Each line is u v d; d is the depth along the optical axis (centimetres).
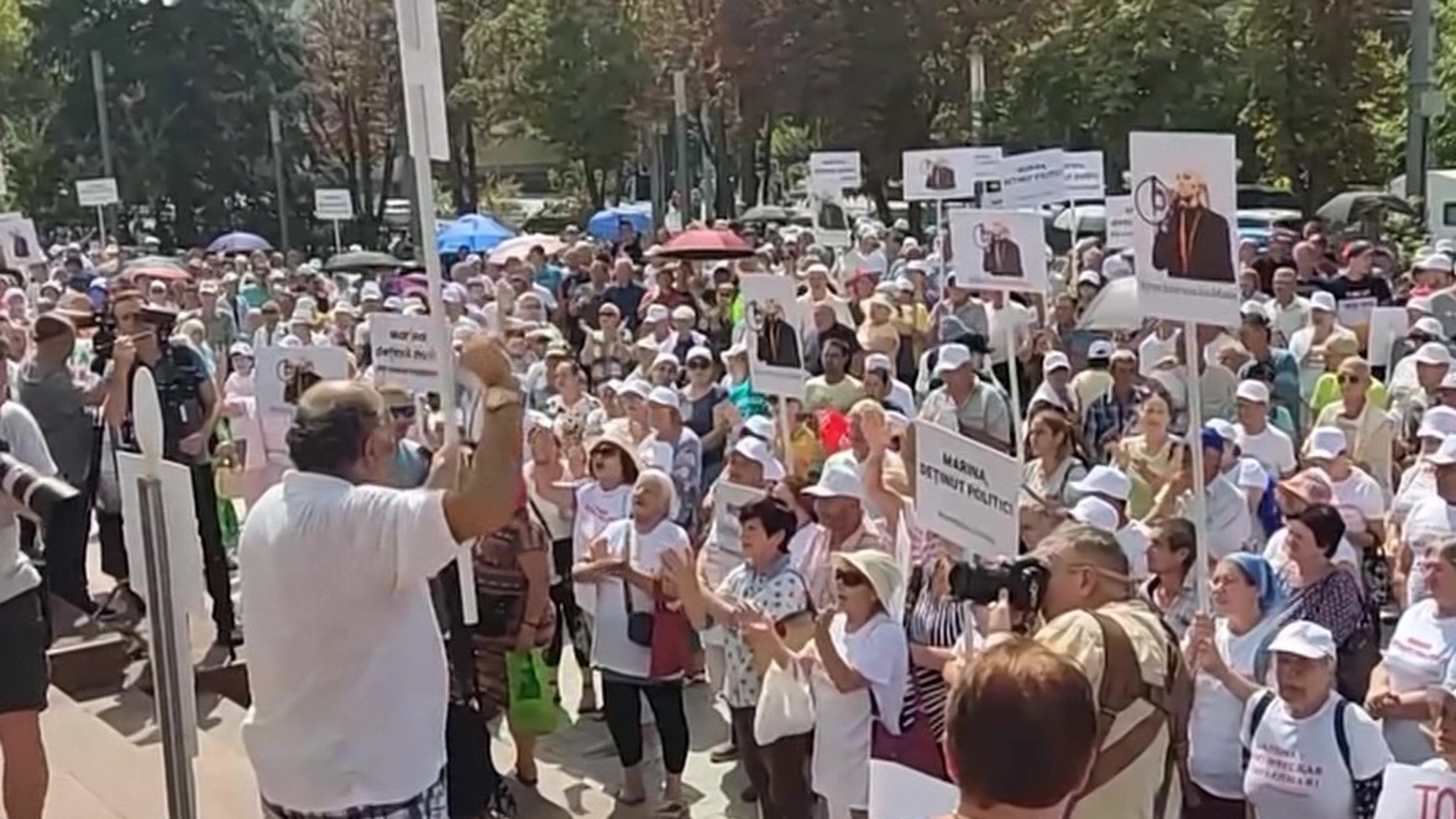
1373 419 975
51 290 1845
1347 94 3244
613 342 1566
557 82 4419
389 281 2584
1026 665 231
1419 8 2662
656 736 845
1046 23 3806
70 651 813
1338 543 614
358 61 5169
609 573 722
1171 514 779
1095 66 3447
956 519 555
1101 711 348
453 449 511
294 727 345
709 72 4097
